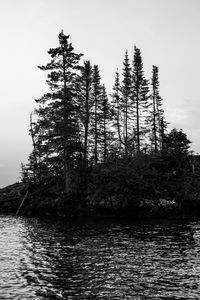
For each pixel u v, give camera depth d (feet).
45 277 51.16
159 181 142.72
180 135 153.79
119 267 56.75
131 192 136.67
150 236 88.17
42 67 147.13
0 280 49.73
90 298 42.55
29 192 159.22
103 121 204.74
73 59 147.23
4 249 71.77
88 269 55.57
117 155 156.46
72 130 142.82
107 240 82.43
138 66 196.24
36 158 162.09
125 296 43.19
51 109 145.38
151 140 203.10
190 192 141.49
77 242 79.87
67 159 142.31
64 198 140.77
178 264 58.44
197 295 43.45
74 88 148.05
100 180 139.85
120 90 202.80
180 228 103.24
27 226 110.42
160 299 42.14
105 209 136.36
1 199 166.40
